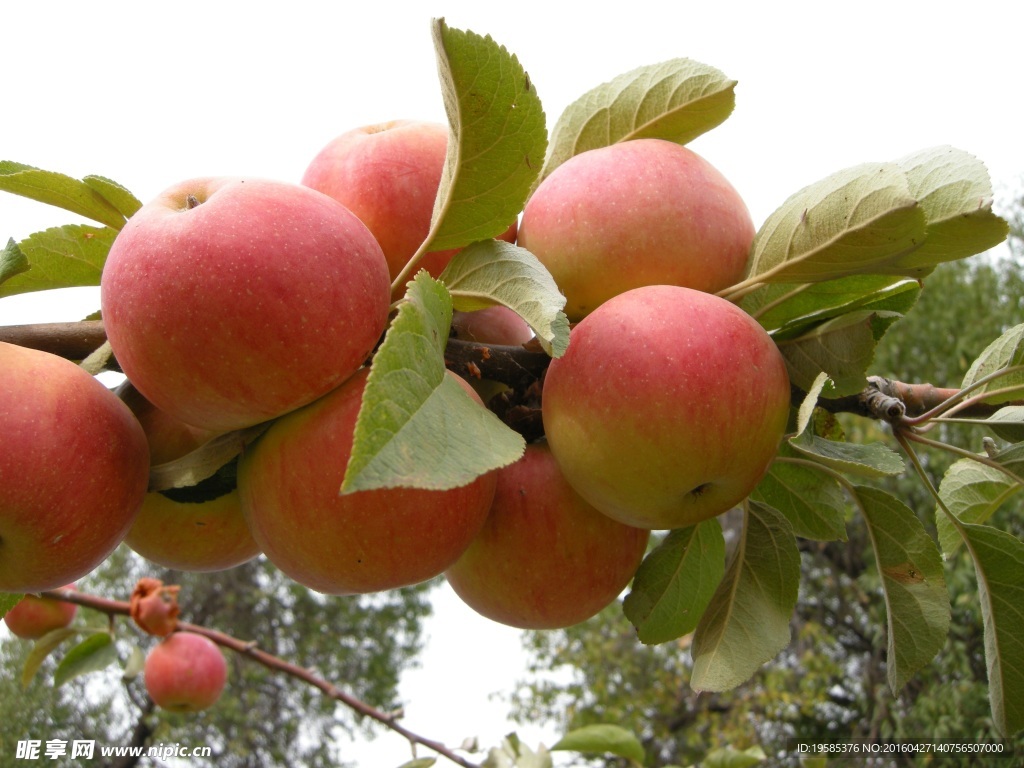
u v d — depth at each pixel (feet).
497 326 1.10
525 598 0.99
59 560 0.83
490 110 0.82
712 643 0.99
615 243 0.93
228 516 1.02
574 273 0.94
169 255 0.77
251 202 0.80
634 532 1.02
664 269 0.93
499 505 0.98
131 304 0.78
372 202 0.98
